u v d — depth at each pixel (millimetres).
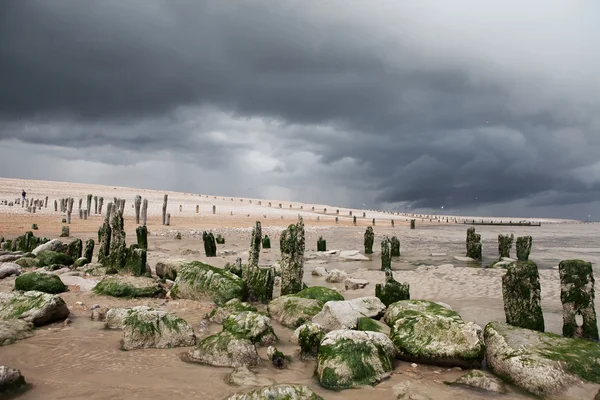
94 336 8961
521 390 6949
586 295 9508
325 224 67750
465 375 7227
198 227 45562
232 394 6266
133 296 12594
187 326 8930
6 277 15219
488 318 11672
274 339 8961
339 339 7602
